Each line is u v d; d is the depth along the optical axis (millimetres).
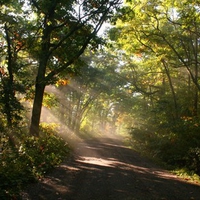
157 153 22203
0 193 7359
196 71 23297
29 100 22062
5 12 19078
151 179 12500
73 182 10445
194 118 21188
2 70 19703
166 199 8867
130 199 8531
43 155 13977
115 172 13758
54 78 18141
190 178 13664
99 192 9219
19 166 10227
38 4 18125
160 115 28859
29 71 24203
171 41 24297
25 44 20109
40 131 21641
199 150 15180
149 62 29344
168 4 21109
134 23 23375
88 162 17000
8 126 16234
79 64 19766
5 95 17000
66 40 19094
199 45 25016
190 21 19672
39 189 8875
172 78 32469
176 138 19984
